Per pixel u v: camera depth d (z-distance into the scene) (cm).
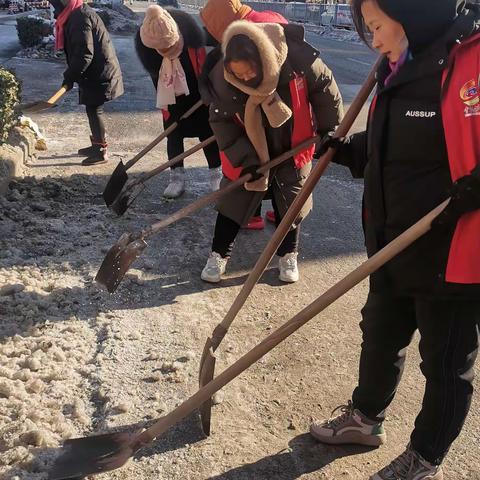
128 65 1345
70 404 287
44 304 362
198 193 558
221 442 270
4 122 571
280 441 273
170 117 510
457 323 210
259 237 474
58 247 438
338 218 525
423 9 187
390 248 199
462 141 189
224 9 334
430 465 231
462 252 196
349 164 252
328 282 415
